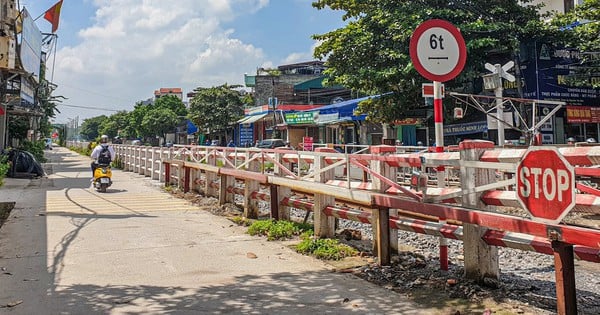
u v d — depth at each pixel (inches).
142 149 709.9
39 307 145.1
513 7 597.9
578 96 638.5
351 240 251.9
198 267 195.5
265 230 266.7
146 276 181.3
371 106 641.6
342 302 150.5
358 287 166.7
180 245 237.5
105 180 470.6
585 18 577.3
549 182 114.5
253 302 150.9
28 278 176.9
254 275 183.6
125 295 157.5
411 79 563.5
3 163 585.0
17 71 617.6
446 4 587.8
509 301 147.3
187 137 1943.9
